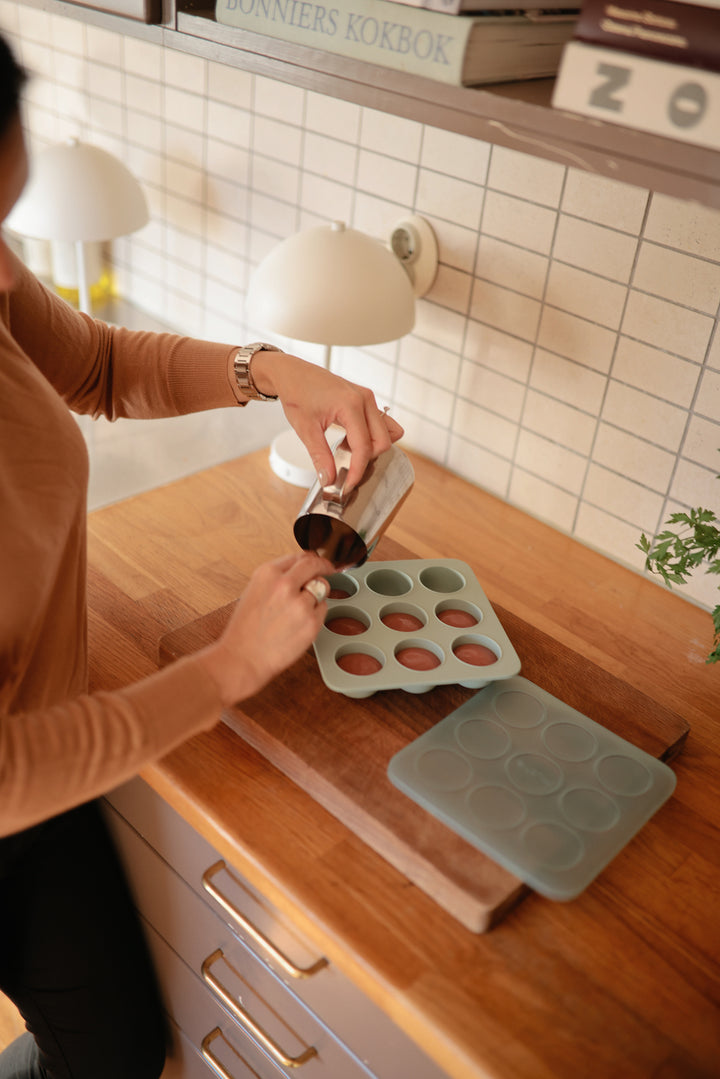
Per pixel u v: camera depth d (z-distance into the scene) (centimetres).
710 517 91
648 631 111
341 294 116
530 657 97
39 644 79
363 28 72
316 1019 82
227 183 157
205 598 108
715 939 74
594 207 108
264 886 76
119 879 105
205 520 123
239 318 168
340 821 80
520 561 122
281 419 153
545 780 80
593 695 92
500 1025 66
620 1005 68
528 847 74
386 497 83
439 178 124
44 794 61
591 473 122
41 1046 106
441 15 67
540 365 122
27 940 96
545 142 65
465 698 90
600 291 112
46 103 192
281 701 87
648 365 111
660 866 80
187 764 84
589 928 74
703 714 99
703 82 56
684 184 59
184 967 102
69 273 184
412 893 75
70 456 75
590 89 62
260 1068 97
